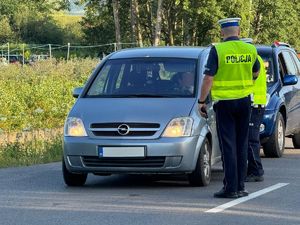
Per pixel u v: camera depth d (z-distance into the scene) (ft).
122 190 89.35
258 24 509.76
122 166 87.56
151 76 96.02
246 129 83.35
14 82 230.27
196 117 89.20
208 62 81.71
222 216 72.08
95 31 556.10
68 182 92.17
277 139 122.93
